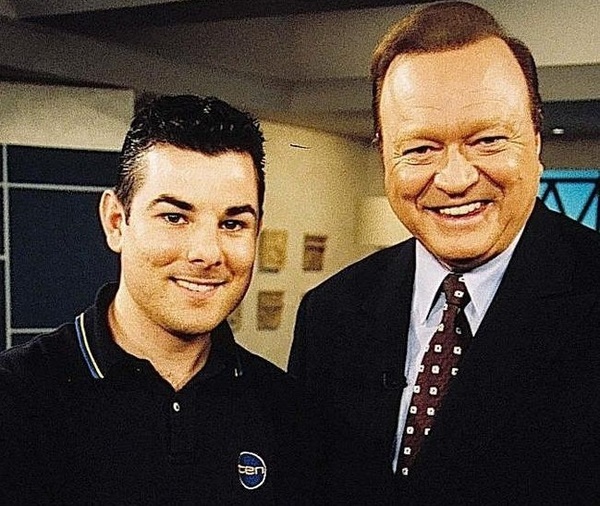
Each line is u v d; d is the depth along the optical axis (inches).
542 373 49.4
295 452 48.0
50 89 183.0
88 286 188.5
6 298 179.9
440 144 46.1
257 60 225.8
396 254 59.6
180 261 41.6
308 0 137.1
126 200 42.4
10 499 39.9
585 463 47.7
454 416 50.1
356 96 232.4
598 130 275.9
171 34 199.6
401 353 54.5
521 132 46.0
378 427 53.5
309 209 283.6
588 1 170.2
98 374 43.3
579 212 297.9
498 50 45.8
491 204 47.2
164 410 43.3
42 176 183.0
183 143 40.9
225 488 44.0
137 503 41.6
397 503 51.4
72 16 158.7
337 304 59.5
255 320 262.5
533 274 51.0
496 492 49.2
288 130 270.8
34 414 42.0
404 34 47.7
